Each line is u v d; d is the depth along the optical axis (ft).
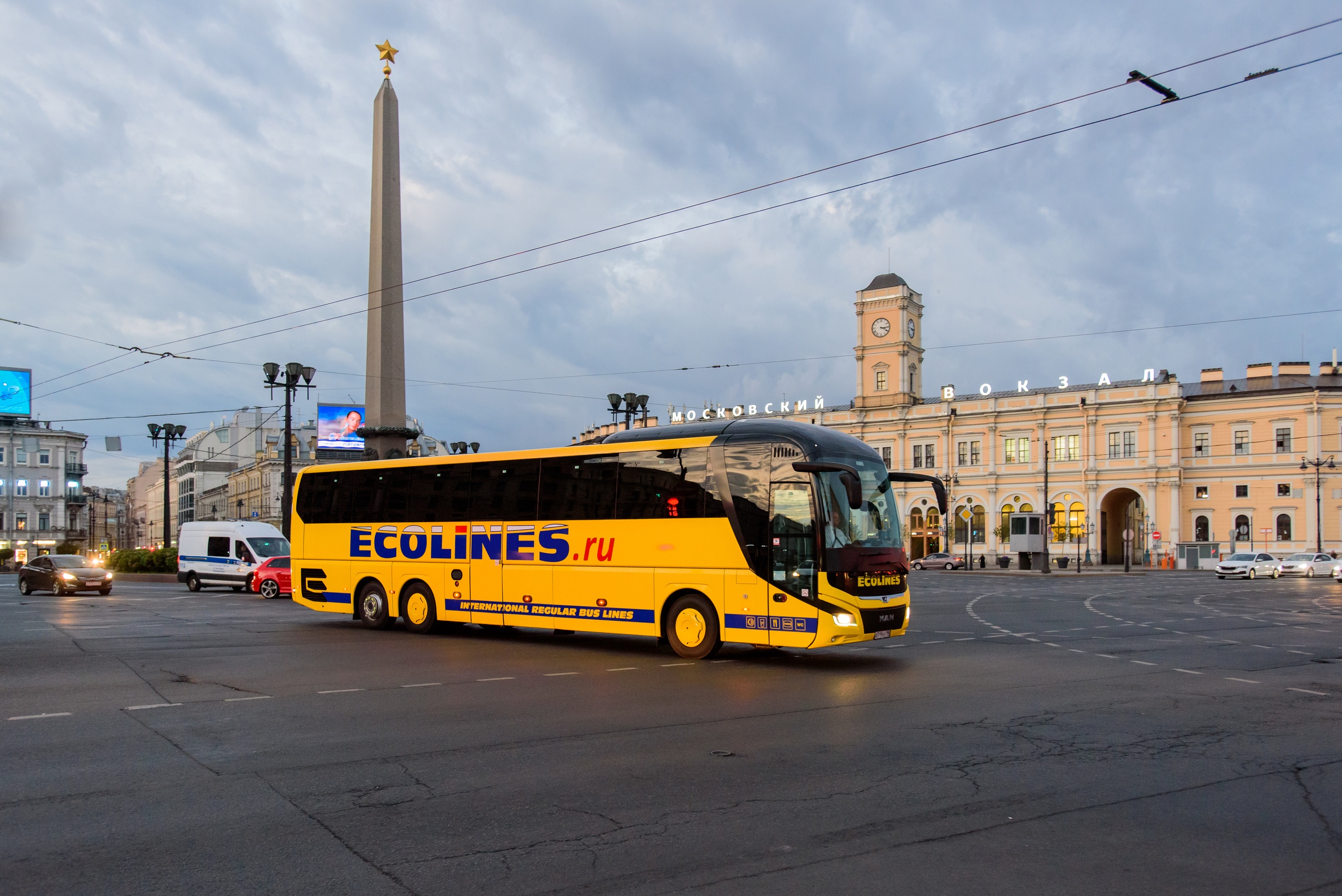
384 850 18.06
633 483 50.93
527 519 55.06
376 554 62.28
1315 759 25.44
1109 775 23.71
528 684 39.17
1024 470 230.68
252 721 30.58
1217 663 45.73
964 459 240.32
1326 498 200.85
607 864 17.30
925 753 26.08
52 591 107.45
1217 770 24.29
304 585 65.87
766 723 30.40
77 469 311.06
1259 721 30.66
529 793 21.99
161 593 107.65
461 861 17.47
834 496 45.42
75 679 39.55
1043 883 16.35
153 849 18.13
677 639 48.37
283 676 40.86
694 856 17.70
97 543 444.96
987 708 33.09
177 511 424.46
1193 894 15.92
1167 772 24.00
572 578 52.60
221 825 19.58
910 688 37.91
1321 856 17.79
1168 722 30.53
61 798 21.50
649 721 30.73
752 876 16.71
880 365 255.29
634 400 123.34
